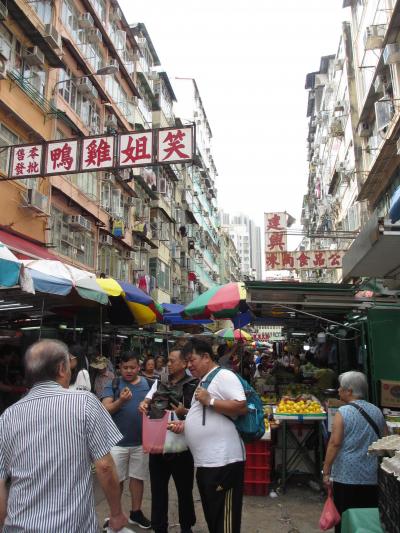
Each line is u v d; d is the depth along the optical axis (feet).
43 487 6.29
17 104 38.63
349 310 21.79
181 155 27.22
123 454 13.44
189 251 106.52
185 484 12.34
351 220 65.31
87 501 6.51
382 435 10.82
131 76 71.56
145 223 71.72
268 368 54.29
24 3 39.78
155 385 12.89
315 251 57.98
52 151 29.07
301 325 31.30
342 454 10.76
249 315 25.38
